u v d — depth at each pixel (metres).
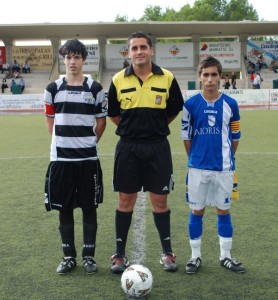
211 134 3.74
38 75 32.00
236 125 3.83
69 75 3.74
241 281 3.61
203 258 4.09
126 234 3.96
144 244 4.48
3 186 7.05
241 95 23.94
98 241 4.57
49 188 3.83
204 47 31.52
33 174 7.97
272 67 31.33
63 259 3.88
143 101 3.72
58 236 4.71
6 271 3.83
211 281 3.62
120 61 32.03
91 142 3.81
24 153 10.45
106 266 3.96
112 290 3.47
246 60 31.28
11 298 3.34
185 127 3.88
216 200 3.84
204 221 5.14
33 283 3.60
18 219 5.32
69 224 3.92
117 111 3.93
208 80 3.66
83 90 3.73
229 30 31.14
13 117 22.03
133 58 3.66
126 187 3.87
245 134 13.51
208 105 3.73
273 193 6.38
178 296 3.36
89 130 3.79
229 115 3.75
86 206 3.85
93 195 3.85
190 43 31.41
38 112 24.17
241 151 10.20
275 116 19.88
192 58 31.52
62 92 3.73
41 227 5.01
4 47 32.53
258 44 31.33
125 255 4.18
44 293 3.42
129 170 3.84
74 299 3.32
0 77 32.06
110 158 9.43
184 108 3.83
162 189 3.87
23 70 32.12
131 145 3.82
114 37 32.94
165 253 3.92
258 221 5.13
